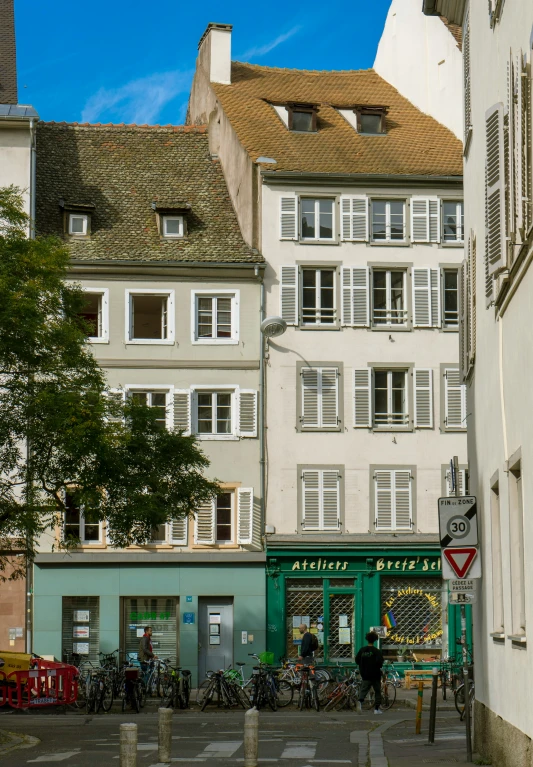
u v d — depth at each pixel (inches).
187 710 1222.9
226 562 1568.7
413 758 694.5
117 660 1528.1
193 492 1165.7
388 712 1184.8
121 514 1093.8
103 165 1781.5
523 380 509.7
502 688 606.2
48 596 1536.7
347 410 1624.0
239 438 1599.4
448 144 1771.7
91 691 1190.9
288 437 1610.5
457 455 1630.2
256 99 1849.2
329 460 1611.7
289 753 779.4
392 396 1641.2
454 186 1680.6
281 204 1649.9
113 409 1082.7
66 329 1039.0
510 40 552.4
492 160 558.6
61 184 1722.4
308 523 1596.9
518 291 527.8
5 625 1518.2
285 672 1266.0
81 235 1644.9
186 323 1611.7
